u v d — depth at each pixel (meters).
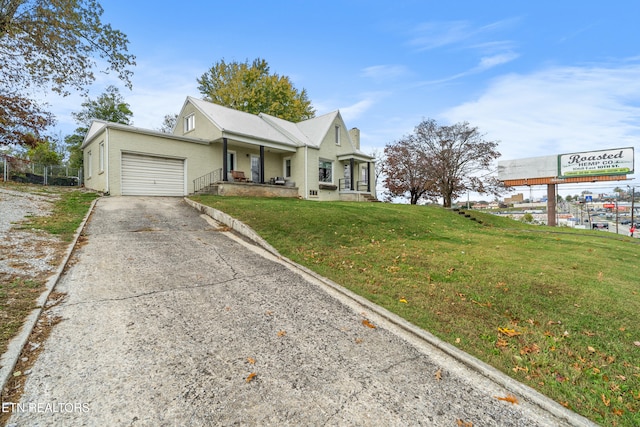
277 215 9.12
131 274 4.68
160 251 5.95
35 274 4.30
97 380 2.36
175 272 4.90
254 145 17.67
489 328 3.54
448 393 2.48
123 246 6.09
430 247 7.50
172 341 2.96
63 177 21.41
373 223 9.84
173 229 7.83
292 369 2.67
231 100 28.30
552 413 2.31
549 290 4.66
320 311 3.88
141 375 2.45
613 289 4.79
